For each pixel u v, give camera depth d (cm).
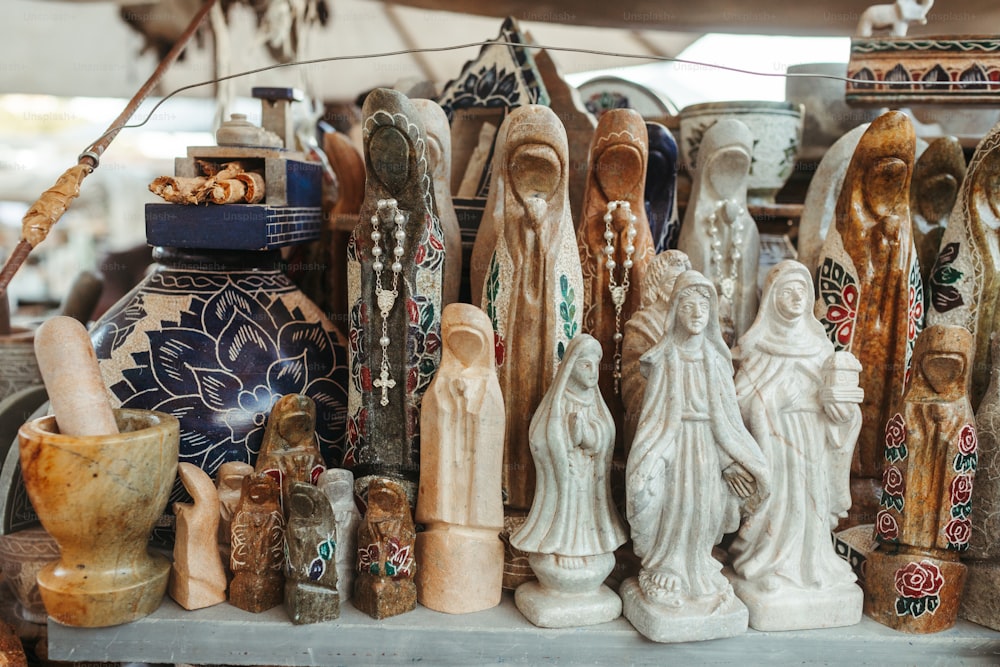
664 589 103
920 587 105
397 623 104
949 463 104
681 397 103
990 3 166
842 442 108
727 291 127
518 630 104
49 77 196
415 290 114
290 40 192
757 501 105
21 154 255
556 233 115
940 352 104
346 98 212
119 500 96
